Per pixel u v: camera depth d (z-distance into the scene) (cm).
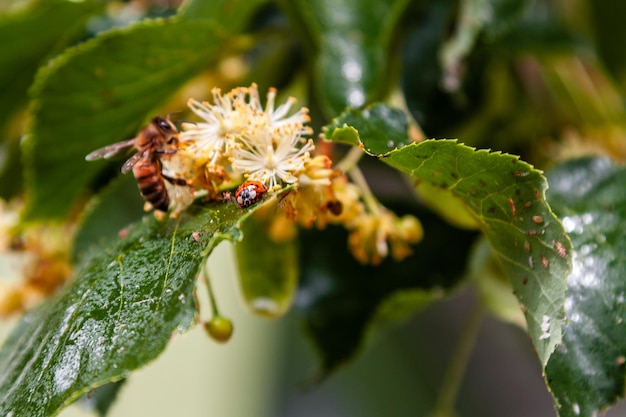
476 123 28
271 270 25
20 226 26
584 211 23
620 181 24
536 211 20
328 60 25
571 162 24
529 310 20
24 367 20
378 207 24
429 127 26
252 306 25
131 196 26
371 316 27
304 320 27
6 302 26
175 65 25
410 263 27
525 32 28
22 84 29
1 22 27
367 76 24
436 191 23
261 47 28
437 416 29
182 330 19
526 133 29
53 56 28
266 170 21
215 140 21
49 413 19
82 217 26
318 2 25
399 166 20
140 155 21
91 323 20
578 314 21
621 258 22
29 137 25
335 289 27
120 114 25
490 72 28
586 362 21
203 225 20
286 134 21
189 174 21
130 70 25
